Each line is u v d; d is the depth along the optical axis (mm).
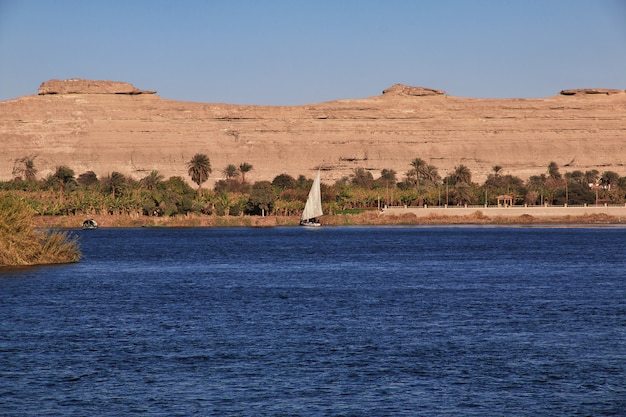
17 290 111688
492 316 88375
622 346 70500
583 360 65062
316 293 111688
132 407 53062
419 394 55719
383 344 71938
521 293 110438
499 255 190500
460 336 75812
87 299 103875
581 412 51969
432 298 105125
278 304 99375
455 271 148750
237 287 120125
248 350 69500
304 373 61344
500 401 54188
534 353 67688
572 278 132750
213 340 74125
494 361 64812
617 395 55406
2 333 78000
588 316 87938
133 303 100250
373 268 156375
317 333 77812
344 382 58812
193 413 51875
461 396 55312
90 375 60844
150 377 60281
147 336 76250
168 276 139000
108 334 77375
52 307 96125
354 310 93750
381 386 57750
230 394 55906
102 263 167875
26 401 54312
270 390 56812
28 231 143250
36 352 68750
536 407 52938
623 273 142000
